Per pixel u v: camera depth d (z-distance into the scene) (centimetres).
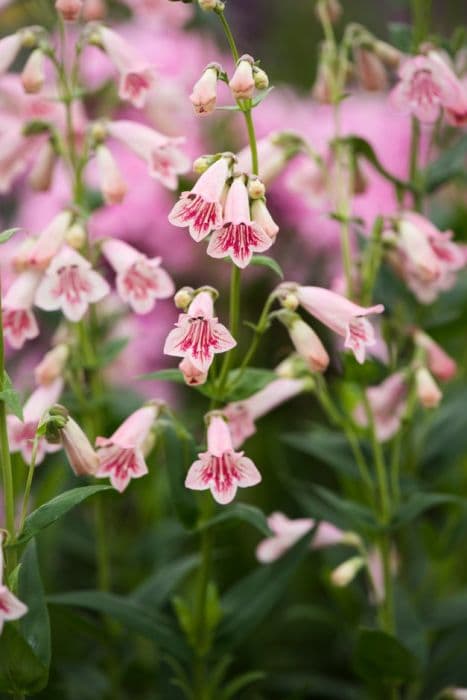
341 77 102
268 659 111
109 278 113
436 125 104
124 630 103
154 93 113
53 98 99
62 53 98
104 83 108
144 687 106
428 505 99
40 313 113
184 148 116
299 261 120
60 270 96
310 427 119
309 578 114
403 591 104
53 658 103
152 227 117
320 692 107
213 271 119
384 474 99
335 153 101
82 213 96
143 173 116
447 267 101
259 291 120
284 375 100
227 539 113
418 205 104
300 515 116
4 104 106
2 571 86
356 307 92
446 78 99
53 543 107
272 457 117
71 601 96
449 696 102
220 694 99
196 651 96
